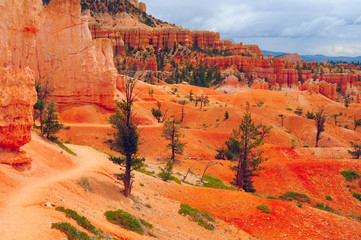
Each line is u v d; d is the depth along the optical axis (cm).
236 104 17312
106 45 8594
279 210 3344
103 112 8006
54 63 7525
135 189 3153
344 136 11031
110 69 8100
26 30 2120
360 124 12825
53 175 2438
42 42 7406
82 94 7881
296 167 6075
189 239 2366
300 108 16250
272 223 3080
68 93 7694
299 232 2991
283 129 11769
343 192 5422
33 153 2602
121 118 2759
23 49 2103
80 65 7800
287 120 12706
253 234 2883
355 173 5788
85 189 2377
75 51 7756
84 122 7425
